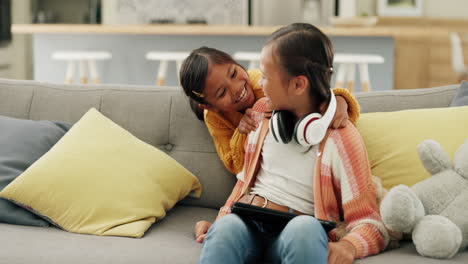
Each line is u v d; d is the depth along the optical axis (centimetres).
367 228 130
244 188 152
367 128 160
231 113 164
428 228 125
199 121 181
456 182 133
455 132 151
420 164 149
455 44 558
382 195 139
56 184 154
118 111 185
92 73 447
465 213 130
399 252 132
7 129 172
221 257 118
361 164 139
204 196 176
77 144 163
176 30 434
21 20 638
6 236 144
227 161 167
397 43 574
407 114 161
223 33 432
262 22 612
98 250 134
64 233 149
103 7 619
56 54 434
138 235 145
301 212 143
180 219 164
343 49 447
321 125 134
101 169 158
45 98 190
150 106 185
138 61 469
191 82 150
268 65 136
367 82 414
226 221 123
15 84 194
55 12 674
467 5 655
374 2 665
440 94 175
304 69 133
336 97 147
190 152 179
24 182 155
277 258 126
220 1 614
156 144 183
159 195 160
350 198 136
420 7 656
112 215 151
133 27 437
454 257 128
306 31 136
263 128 153
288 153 146
